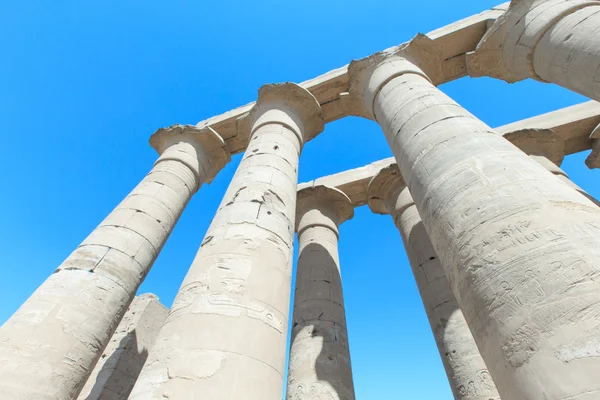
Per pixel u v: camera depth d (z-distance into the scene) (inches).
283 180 239.1
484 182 130.6
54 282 233.0
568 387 73.5
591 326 77.8
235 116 418.6
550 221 105.2
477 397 234.7
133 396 119.4
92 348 220.5
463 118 179.3
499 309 96.7
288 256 190.2
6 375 180.2
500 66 291.1
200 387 114.0
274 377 130.8
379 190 478.6
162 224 311.3
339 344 304.5
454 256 122.5
